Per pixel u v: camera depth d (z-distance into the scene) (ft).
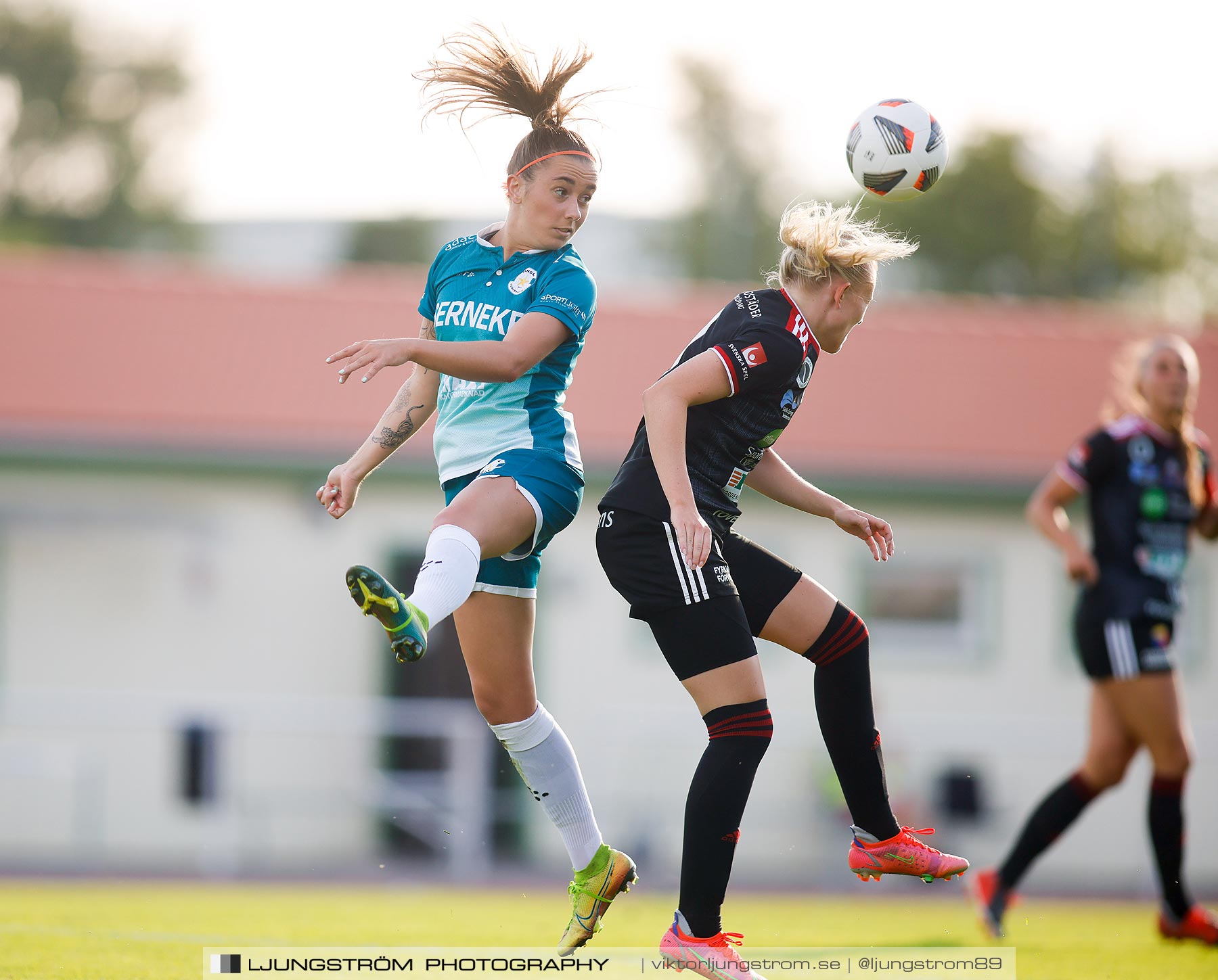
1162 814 76.48
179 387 182.50
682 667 48.14
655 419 47.03
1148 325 232.32
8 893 103.91
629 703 175.83
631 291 320.29
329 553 175.94
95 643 171.63
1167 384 78.59
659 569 47.88
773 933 77.25
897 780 163.02
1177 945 74.54
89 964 56.80
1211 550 186.70
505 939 68.39
